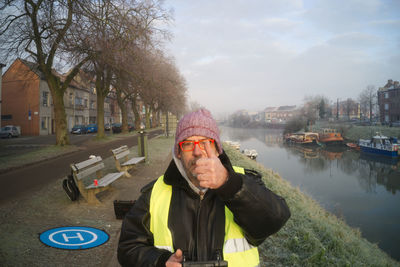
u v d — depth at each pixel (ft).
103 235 12.77
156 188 3.93
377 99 236.43
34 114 112.16
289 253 11.36
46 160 38.45
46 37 40.63
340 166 99.09
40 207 16.92
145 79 59.31
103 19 40.52
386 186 68.85
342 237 18.66
